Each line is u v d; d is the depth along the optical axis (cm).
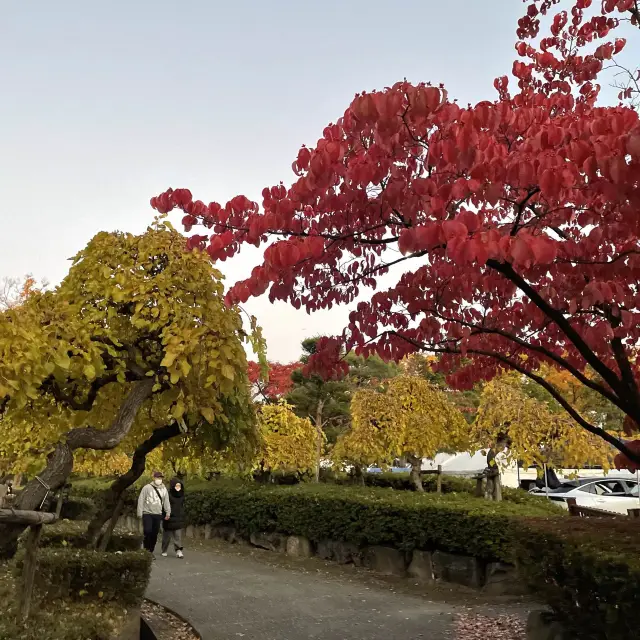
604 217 346
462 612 648
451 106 310
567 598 406
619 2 445
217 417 523
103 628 384
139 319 429
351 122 319
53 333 388
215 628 582
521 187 317
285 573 886
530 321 486
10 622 335
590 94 504
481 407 1044
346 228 378
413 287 464
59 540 576
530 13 521
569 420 980
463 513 793
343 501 976
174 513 1038
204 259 458
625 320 364
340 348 496
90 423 488
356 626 593
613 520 527
